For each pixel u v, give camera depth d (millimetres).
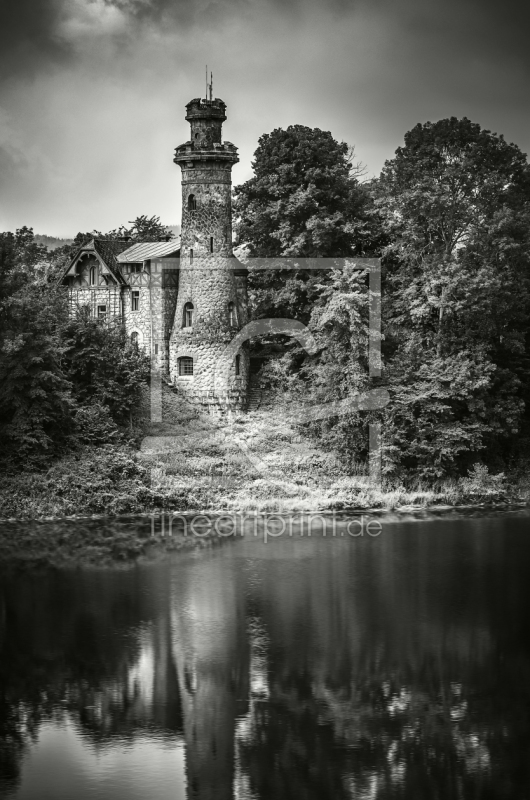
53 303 74688
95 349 72688
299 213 75312
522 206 76812
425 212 73062
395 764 32875
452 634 43031
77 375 73000
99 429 69375
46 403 66125
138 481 66250
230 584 49875
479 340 74688
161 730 35188
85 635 42719
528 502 72000
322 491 68625
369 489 69688
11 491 63844
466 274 71250
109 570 52281
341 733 34812
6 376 66250
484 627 43844
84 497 64500
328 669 39500
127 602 46906
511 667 39719
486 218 74000
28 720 35719
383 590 49062
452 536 60250
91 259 81375
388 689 38031
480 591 48844
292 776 32250
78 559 54312
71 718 35906
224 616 45188
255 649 41406
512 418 75250
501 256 73625
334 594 48312
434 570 52406
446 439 71875
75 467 65812
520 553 55906
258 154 78312
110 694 37594
